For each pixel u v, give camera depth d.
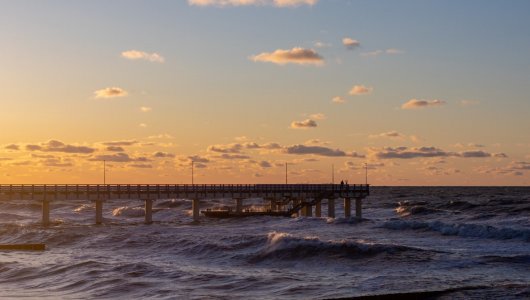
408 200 153.88
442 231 59.78
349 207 89.31
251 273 39.12
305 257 43.88
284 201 88.56
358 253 43.56
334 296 31.58
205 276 37.78
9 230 67.12
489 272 37.69
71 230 65.12
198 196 80.12
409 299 31.38
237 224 75.81
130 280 37.06
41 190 72.12
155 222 81.06
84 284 37.03
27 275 40.69
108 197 75.38
